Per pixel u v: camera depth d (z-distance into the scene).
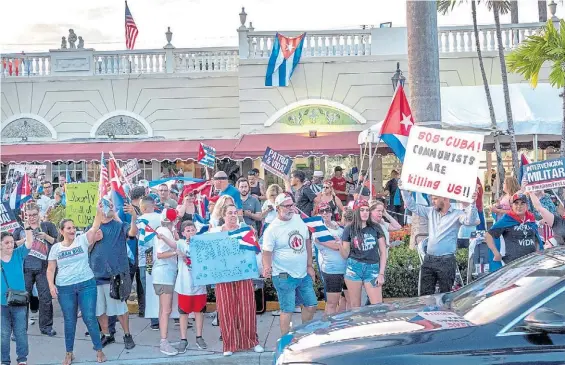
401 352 4.62
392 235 13.98
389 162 21.83
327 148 20.17
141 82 23.38
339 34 22.09
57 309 11.26
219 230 8.52
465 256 10.36
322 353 4.81
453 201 9.90
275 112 22.14
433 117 11.41
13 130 23.56
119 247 8.74
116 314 8.79
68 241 8.14
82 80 23.42
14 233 9.81
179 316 9.23
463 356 4.52
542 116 16.84
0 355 7.76
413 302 5.81
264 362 8.16
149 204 9.20
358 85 21.95
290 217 8.16
